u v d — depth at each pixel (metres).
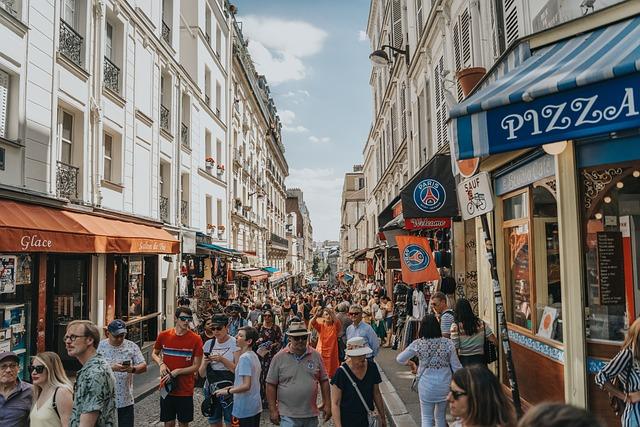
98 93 12.82
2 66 9.32
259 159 40.22
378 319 16.08
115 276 13.67
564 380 5.76
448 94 6.79
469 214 5.72
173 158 18.59
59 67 11.15
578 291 5.57
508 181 7.69
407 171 18.42
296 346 5.50
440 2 12.13
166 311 17.31
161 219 17.31
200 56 21.88
